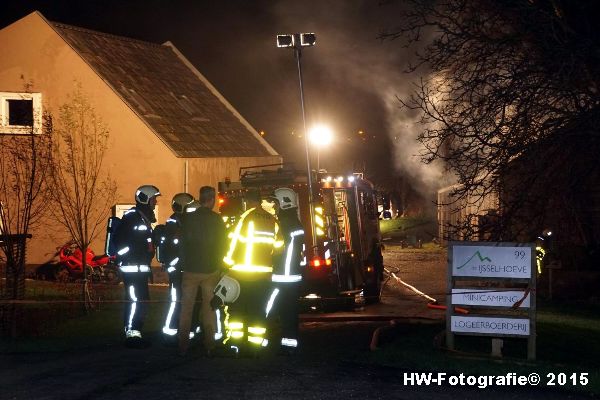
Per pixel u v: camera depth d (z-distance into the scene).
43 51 26.92
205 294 10.05
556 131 10.66
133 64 29.58
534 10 10.66
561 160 10.87
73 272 24.11
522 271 9.90
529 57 10.82
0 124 25.34
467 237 11.43
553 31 10.53
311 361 9.70
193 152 26.91
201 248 9.99
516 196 11.05
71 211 22.64
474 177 11.12
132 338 10.60
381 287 20.86
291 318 10.13
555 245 12.62
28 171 21.39
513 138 10.81
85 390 7.82
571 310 17.94
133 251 10.65
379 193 21.44
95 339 11.78
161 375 8.59
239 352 10.00
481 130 11.01
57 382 8.19
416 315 17.20
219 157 27.88
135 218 10.70
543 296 20.59
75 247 24.86
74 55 26.80
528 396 8.13
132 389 7.89
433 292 22.02
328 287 17.08
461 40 11.24
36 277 25.78
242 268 9.98
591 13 11.28
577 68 10.39
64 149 26.53
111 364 9.27
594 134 10.34
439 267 28.50
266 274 10.06
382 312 17.83
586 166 10.88
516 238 11.16
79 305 17.17
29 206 17.52
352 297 17.47
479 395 8.11
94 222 26.48
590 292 20.67
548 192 11.02
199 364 9.34
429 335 12.20
